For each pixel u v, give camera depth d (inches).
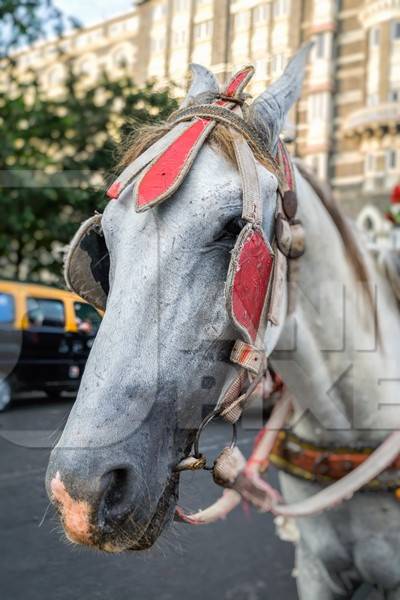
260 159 40.9
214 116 40.4
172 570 80.0
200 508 52.7
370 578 56.8
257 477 56.4
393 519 54.1
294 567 99.9
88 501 32.1
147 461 34.1
